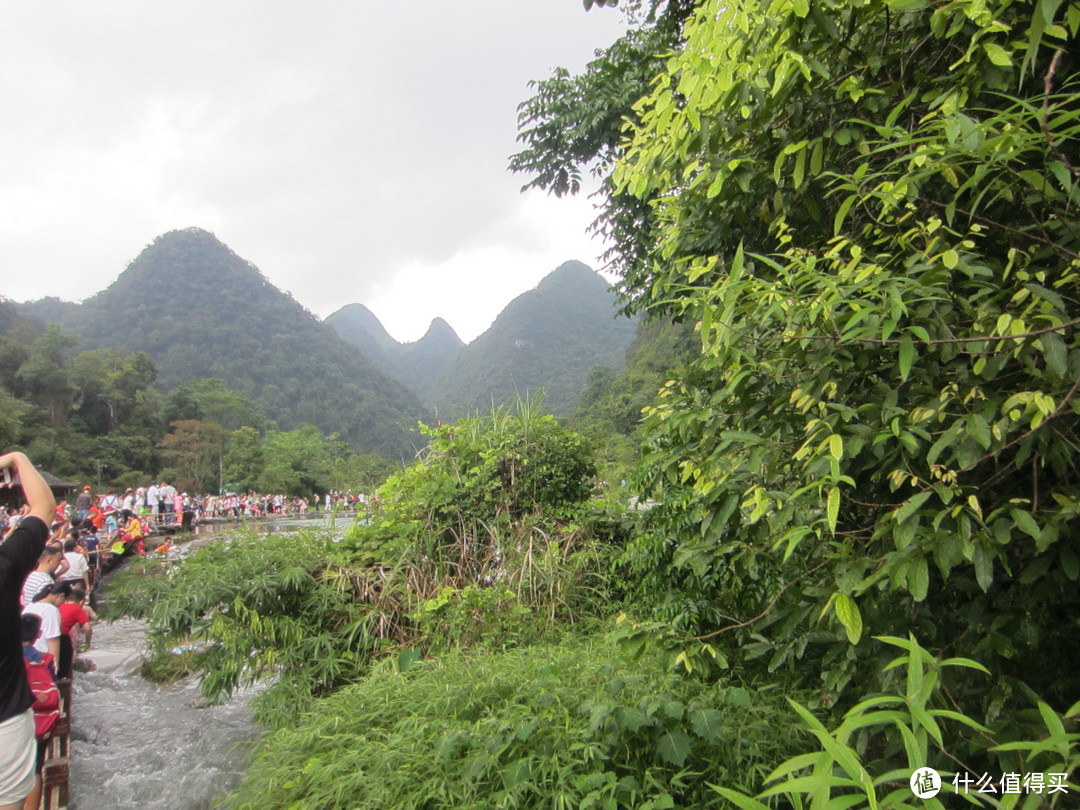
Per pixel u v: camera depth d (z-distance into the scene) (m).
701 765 2.32
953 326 1.57
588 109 7.46
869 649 1.70
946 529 1.39
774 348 1.80
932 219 1.60
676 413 2.10
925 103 1.87
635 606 3.92
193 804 4.11
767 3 1.84
